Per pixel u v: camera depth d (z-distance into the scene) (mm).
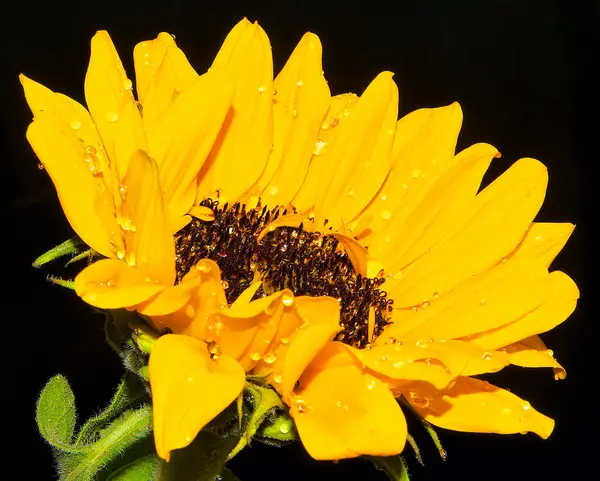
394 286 549
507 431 510
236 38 547
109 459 532
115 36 930
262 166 548
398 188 560
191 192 528
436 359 501
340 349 501
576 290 528
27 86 515
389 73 558
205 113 520
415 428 795
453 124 558
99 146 521
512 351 532
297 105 555
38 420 539
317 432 494
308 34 559
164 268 499
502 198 542
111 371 755
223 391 484
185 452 515
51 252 513
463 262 542
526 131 1020
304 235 552
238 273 539
